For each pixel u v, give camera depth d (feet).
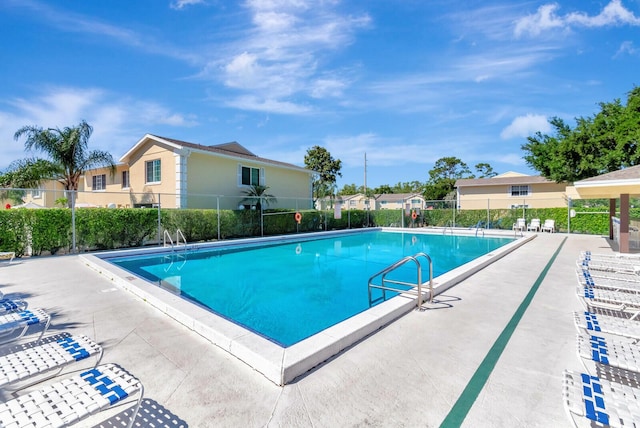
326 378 9.45
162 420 7.57
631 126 58.13
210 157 57.47
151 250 38.22
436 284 18.83
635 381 8.95
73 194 36.70
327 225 70.74
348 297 22.03
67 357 8.34
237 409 8.00
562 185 87.92
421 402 8.30
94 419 7.57
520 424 7.48
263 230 57.47
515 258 31.19
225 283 26.08
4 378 7.27
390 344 11.75
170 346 11.60
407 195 158.92
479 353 10.99
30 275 23.97
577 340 9.55
